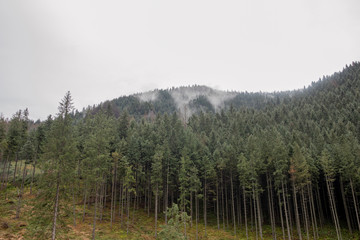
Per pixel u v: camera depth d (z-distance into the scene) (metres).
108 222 41.31
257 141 53.41
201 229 44.91
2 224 29.62
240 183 45.72
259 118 91.94
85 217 41.81
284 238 39.50
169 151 47.28
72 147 24.64
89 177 35.50
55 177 23.34
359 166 41.03
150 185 52.81
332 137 58.00
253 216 52.44
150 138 54.88
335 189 50.47
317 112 86.69
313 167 43.34
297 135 59.12
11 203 38.81
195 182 43.66
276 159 41.81
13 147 47.56
